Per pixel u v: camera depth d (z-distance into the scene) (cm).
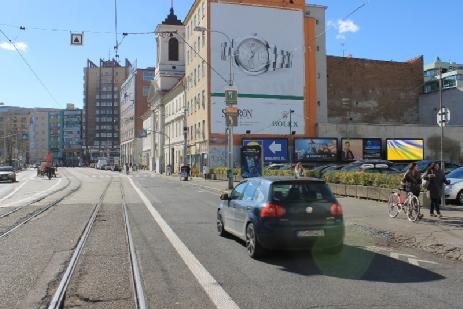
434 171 1421
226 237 1134
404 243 1077
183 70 8262
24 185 3916
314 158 5369
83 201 2200
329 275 760
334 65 6794
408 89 7094
